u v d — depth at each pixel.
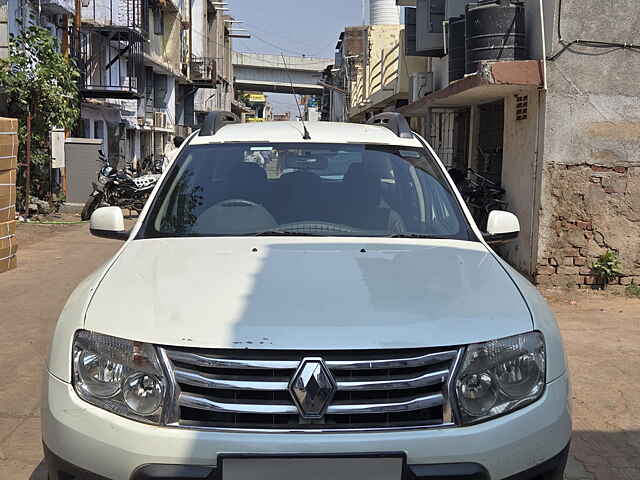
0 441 3.87
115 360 2.38
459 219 3.66
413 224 3.58
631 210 7.59
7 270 8.62
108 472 2.29
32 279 8.20
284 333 2.33
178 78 35.72
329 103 42.28
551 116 7.48
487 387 2.38
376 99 19.91
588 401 4.57
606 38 7.39
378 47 23.94
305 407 2.26
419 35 13.93
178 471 2.23
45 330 6.02
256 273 2.82
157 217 3.57
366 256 3.08
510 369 2.43
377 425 2.29
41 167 14.77
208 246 3.23
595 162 7.54
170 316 2.46
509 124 8.73
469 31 8.53
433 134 13.16
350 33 34.53
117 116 26.25
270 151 3.96
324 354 2.30
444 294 2.66
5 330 6.01
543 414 2.45
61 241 11.31
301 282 2.71
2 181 8.40
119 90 22.08
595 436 4.06
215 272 2.84
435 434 2.28
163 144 35.03
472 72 8.49
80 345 2.46
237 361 2.29
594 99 7.46
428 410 2.34
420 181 3.85
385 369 2.31
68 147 16.69
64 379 2.45
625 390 4.75
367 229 3.52
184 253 3.12
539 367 2.50
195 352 2.32
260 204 3.64
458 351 2.37
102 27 22.30
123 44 25.78
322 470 2.23
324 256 3.06
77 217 14.83
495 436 2.33
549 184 7.57
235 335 2.33
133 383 2.34
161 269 2.90
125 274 2.86
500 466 2.33
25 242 11.16
